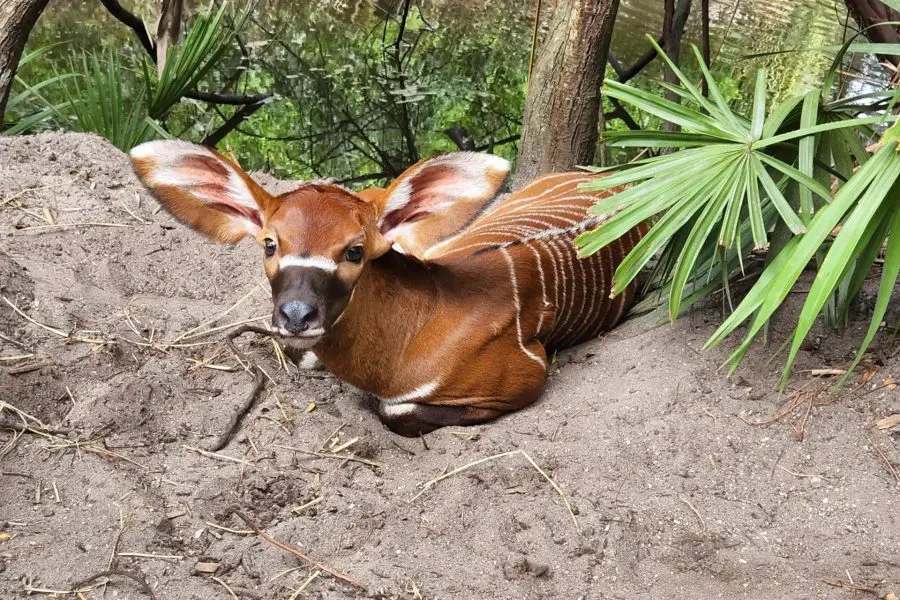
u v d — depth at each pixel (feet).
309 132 29.81
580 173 16.48
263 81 32.63
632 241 15.08
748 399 12.00
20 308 13.35
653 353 13.12
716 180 11.28
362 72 33.60
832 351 12.41
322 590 9.46
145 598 9.09
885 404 11.49
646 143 12.57
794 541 10.12
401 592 9.46
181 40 29.27
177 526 10.16
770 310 10.28
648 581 9.73
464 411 12.60
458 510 10.61
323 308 10.67
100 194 17.21
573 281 13.71
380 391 12.45
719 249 12.59
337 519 10.48
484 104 31.71
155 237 16.17
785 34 37.01
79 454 10.98
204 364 13.19
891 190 10.44
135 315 14.01
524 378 12.76
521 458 11.38
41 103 27.25
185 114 30.78
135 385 12.16
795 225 10.55
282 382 13.08
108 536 9.73
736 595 9.48
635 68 27.58
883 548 9.93
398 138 29.68
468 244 13.93
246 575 9.59
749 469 11.09
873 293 13.17
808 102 11.92
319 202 11.09
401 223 11.74
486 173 11.31
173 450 11.46
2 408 11.44
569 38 17.30
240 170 11.28
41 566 9.24
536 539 10.16
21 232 15.48
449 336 12.32
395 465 11.71
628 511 10.52
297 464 11.43
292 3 38.96
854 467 10.91
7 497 10.16
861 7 16.70
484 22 38.88
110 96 22.02
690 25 37.37
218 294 15.39
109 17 35.78
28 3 20.66
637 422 11.91
